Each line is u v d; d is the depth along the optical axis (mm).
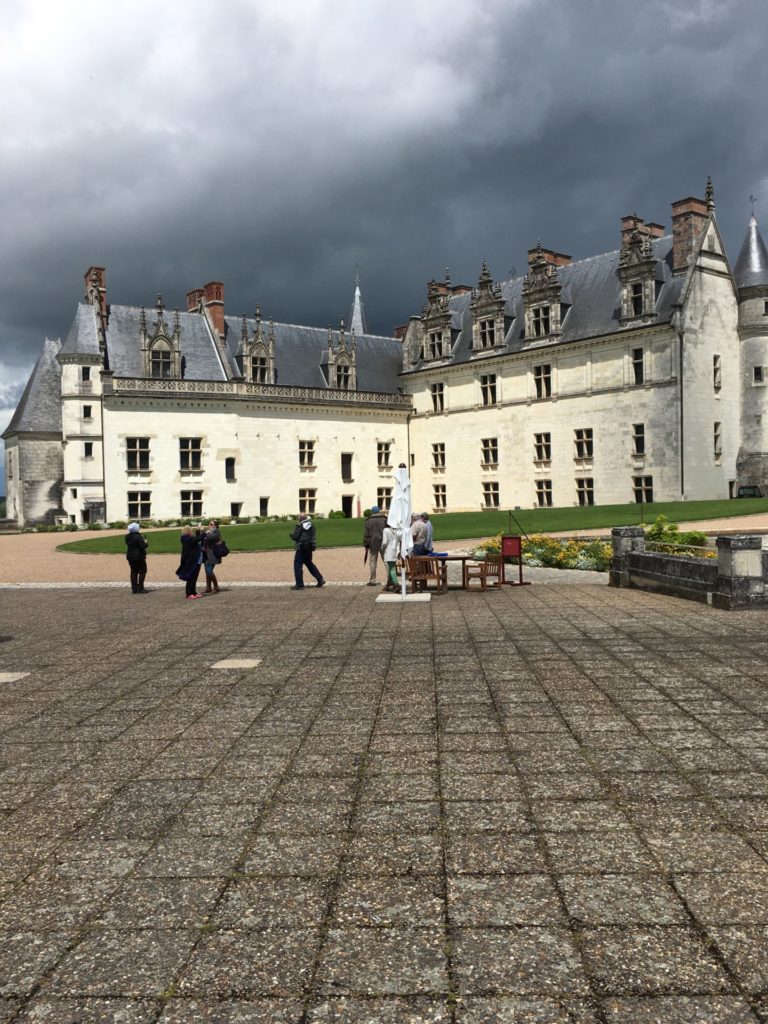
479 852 4957
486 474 61344
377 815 5578
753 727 7277
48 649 13016
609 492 52125
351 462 65438
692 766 6324
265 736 7570
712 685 8898
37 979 3826
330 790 6094
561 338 55344
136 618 16578
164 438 57219
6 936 4207
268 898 4488
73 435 55281
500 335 59906
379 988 3670
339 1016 3496
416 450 67875
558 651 11164
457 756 6777
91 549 35688
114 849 5195
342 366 66438
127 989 3725
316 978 3760
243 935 4129
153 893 4594
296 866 4859
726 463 50719
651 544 20031
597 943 3951
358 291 89125
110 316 59406
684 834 5113
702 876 4570
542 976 3711
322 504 63500
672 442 48250
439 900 4402
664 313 48906
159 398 56812
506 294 63562
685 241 49406
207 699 9125
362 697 8938
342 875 4727
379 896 4469
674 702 8227
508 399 59312
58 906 4492
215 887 4637
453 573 24062
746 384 51625
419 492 67625
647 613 14609
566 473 55062
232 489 59469
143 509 56594
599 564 22875
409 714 8148
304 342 67562
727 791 5793
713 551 19531
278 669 10680
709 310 49844
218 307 62875
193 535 20328
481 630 13328
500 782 6125
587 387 53500
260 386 60750
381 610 16500
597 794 5816
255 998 3631
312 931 4145
